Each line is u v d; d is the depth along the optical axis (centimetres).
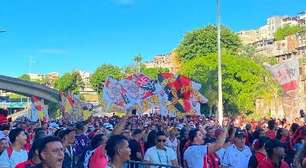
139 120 2467
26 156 830
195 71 7212
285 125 2120
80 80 15725
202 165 940
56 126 2450
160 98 1897
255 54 9419
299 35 13400
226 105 7000
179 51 9144
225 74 7025
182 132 1280
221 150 1084
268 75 6869
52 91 9319
